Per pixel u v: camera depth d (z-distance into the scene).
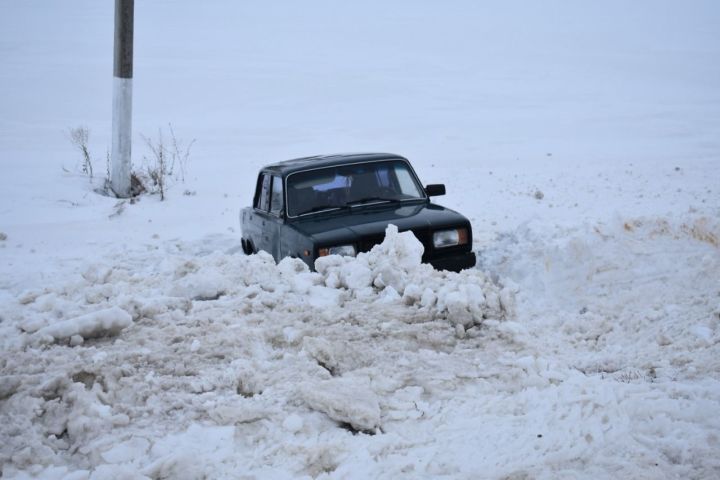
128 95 15.61
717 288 6.51
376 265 6.76
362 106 28.92
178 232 12.88
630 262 7.12
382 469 3.82
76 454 4.04
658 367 5.09
